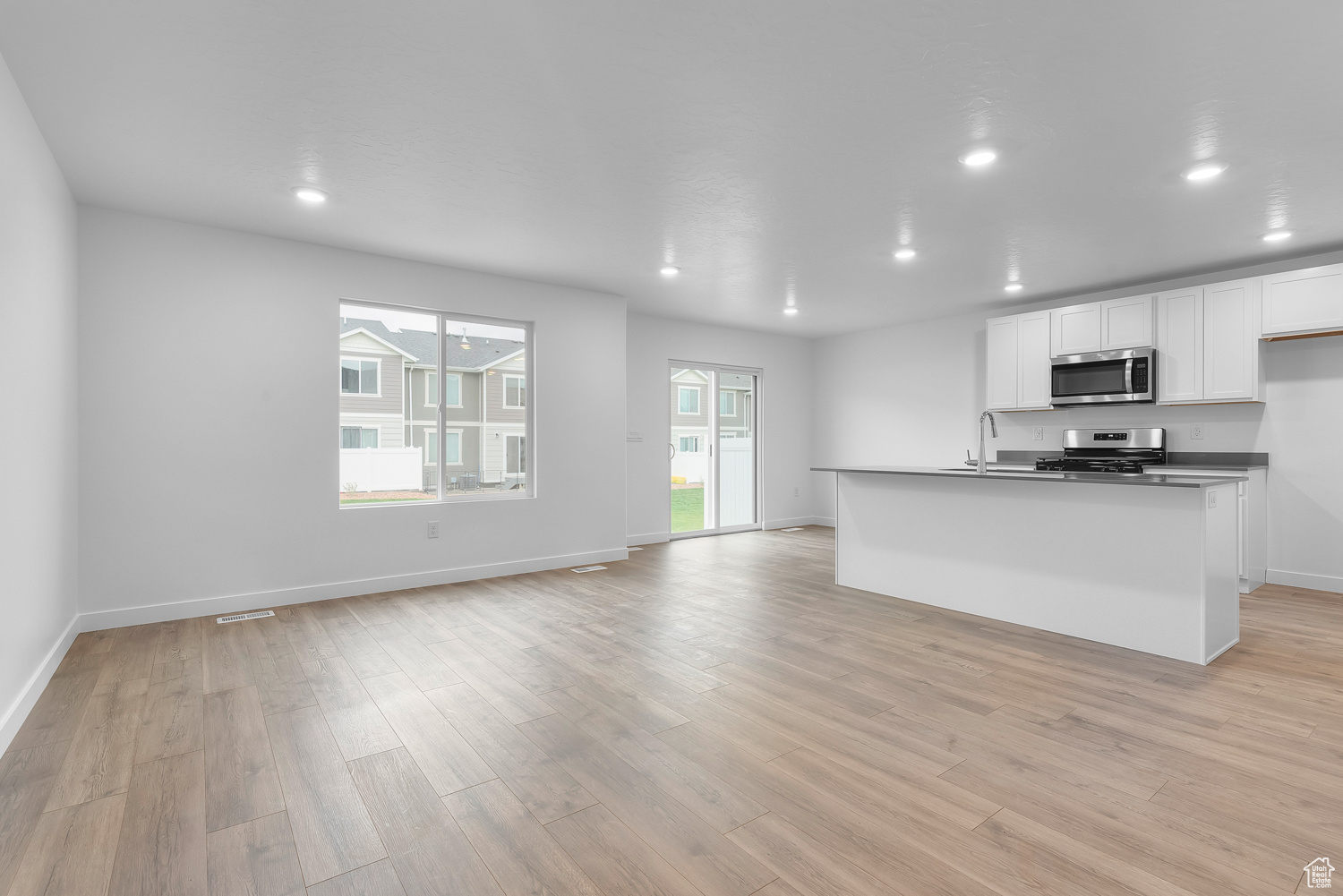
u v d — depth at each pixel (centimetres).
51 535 296
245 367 404
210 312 394
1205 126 268
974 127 271
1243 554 446
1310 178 321
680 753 221
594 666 306
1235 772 207
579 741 230
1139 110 255
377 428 465
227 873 159
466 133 276
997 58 221
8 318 231
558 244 432
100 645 336
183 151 292
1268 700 264
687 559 591
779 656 320
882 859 164
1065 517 356
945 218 380
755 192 342
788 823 180
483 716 251
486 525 506
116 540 367
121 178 322
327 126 269
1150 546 325
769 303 622
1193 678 289
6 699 228
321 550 432
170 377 381
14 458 239
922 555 427
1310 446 455
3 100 222
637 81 236
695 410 741
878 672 297
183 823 180
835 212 371
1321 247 437
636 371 675
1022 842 171
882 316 683
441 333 491
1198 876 157
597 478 569
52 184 295
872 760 216
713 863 163
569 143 285
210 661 312
